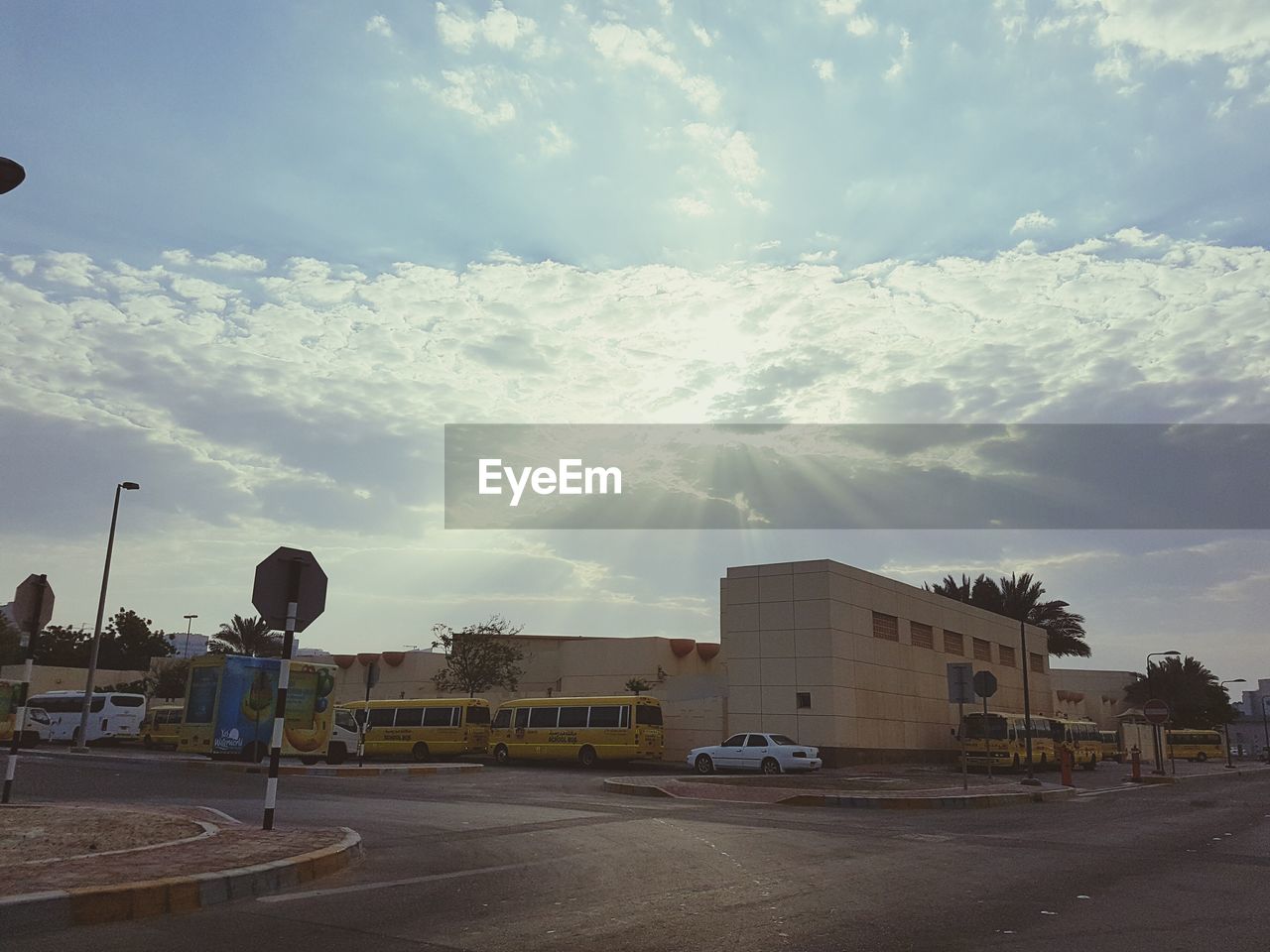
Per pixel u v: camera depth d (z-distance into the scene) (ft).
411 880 31.60
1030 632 204.23
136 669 276.41
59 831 35.91
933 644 158.92
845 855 40.16
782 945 23.25
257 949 21.88
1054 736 151.74
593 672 163.94
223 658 103.40
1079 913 27.89
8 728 136.15
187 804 54.03
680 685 140.97
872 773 118.93
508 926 24.66
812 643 130.00
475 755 146.20
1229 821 61.41
